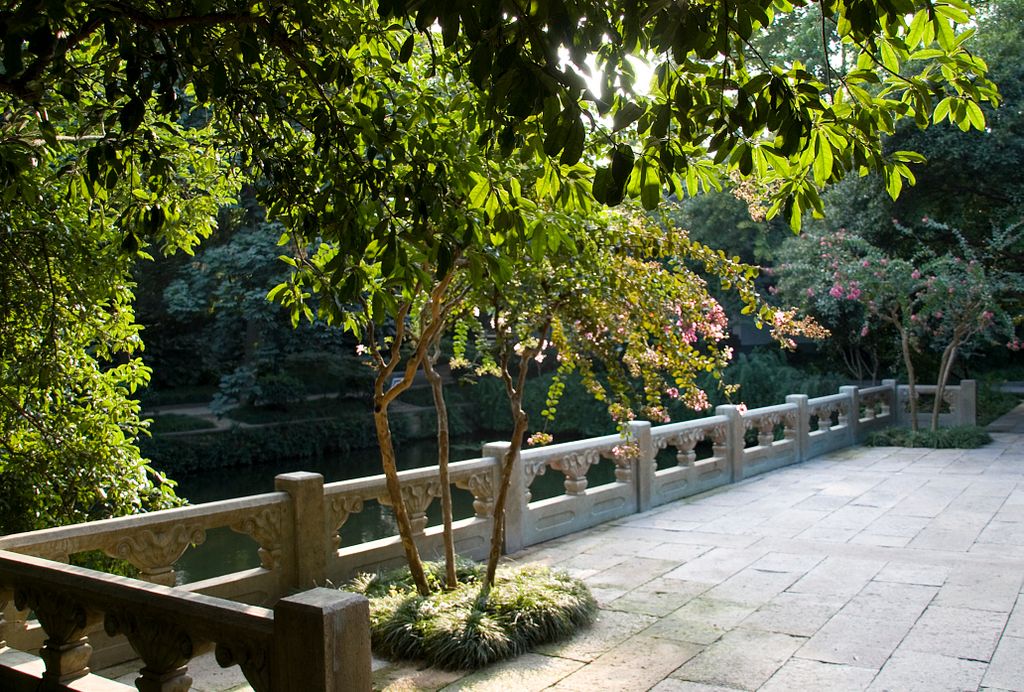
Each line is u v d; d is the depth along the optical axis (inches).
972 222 628.7
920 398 669.9
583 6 101.2
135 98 110.8
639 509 331.9
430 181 126.7
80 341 247.3
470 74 96.8
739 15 99.7
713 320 196.5
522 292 190.1
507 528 267.4
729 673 160.7
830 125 116.6
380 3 94.3
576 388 855.7
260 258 602.5
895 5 96.7
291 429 757.3
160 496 265.7
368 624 98.7
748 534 286.7
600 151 154.6
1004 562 239.3
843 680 155.6
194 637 106.9
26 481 233.1
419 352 187.9
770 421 438.9
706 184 141.6
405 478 236.5
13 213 211.2
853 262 550.3
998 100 117.3
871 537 277.6
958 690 149.4
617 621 195.0
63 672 123.5
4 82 111.5
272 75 148.5
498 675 163.0
